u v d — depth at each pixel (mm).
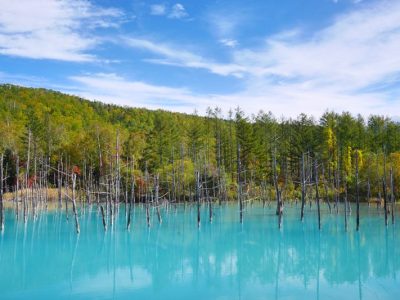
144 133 96875
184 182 69625
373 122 105938
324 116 87938
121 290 21188
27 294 20312
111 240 35875
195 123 95312
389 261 28281
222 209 62656
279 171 81188
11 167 72938
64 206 65500
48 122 90562
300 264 27719
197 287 21938
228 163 88500
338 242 34969
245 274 25000
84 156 71562
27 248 32000
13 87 134375
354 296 20203
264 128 93312
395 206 62156
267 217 51500
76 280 23141
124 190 67938
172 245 34031
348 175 73750
